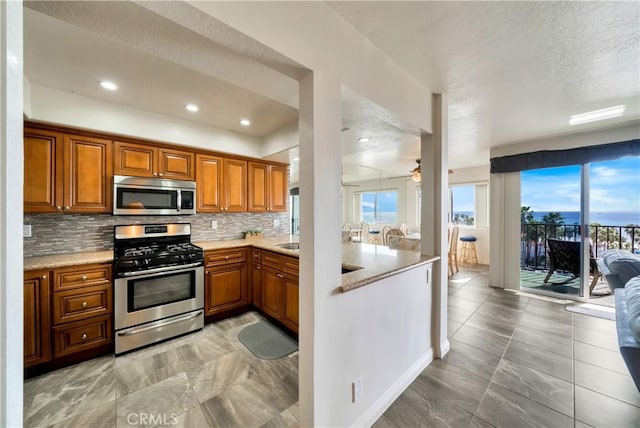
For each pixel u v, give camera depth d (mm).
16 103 438
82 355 2217
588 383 1910
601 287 4078
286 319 2648
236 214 3738
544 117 2852
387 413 1664
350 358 1460
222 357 2266
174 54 1209
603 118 2906
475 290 4113
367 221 6469
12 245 433
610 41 1576
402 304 1896
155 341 2490
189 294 2748
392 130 2453
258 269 3139
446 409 1687
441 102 2238
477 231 6059
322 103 1262
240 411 1666
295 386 1896
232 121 3008
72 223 2578
